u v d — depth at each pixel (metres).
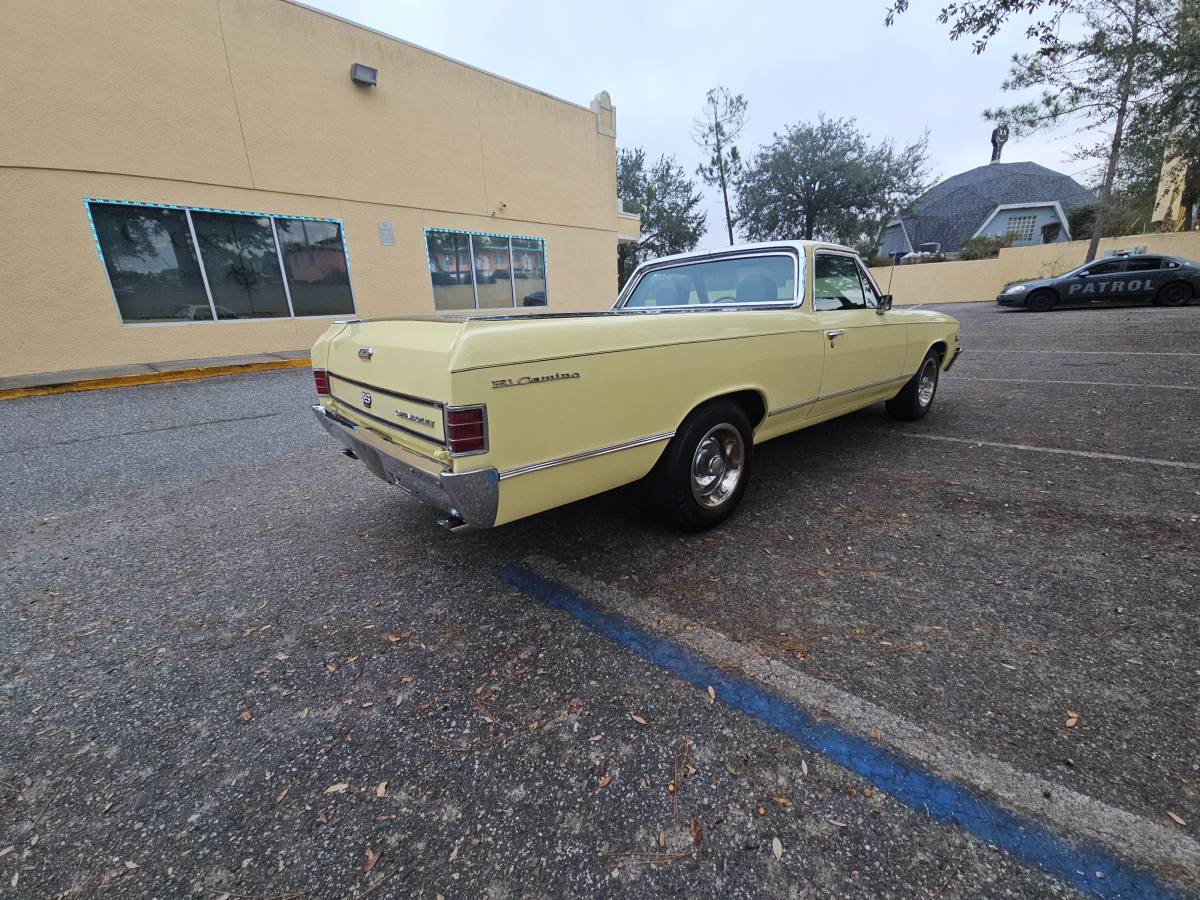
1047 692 1.88
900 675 2.00
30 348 7.92
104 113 8.01
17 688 2.13
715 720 1.84
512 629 2.38
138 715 1.98
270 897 1.36
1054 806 1.49
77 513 3.74
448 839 1.49
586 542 3.12
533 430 2.16
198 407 6.63
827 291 3.83
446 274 12.30
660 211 31.25
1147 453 4.05
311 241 10.32
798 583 2.62
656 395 2.60
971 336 11.42
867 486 3.75
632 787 1.61
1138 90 13.88
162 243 8.82
